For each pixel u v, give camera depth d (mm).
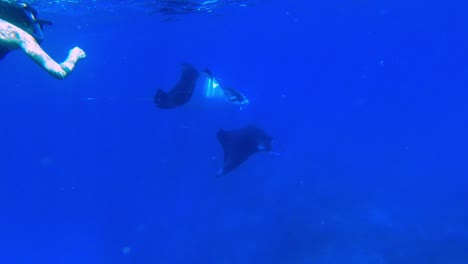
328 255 12273
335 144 23641
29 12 3830
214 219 15977
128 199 20922
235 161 9992
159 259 15109
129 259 16109
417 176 17531
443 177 17266
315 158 20531
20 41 3133
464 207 14133
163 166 23625
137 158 27469
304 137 25859
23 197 25422
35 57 3115
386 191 15914
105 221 19609
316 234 13211
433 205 14523
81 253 18359
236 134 10672
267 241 13727
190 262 14195
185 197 18859
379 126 28500
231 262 13375
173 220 17156
